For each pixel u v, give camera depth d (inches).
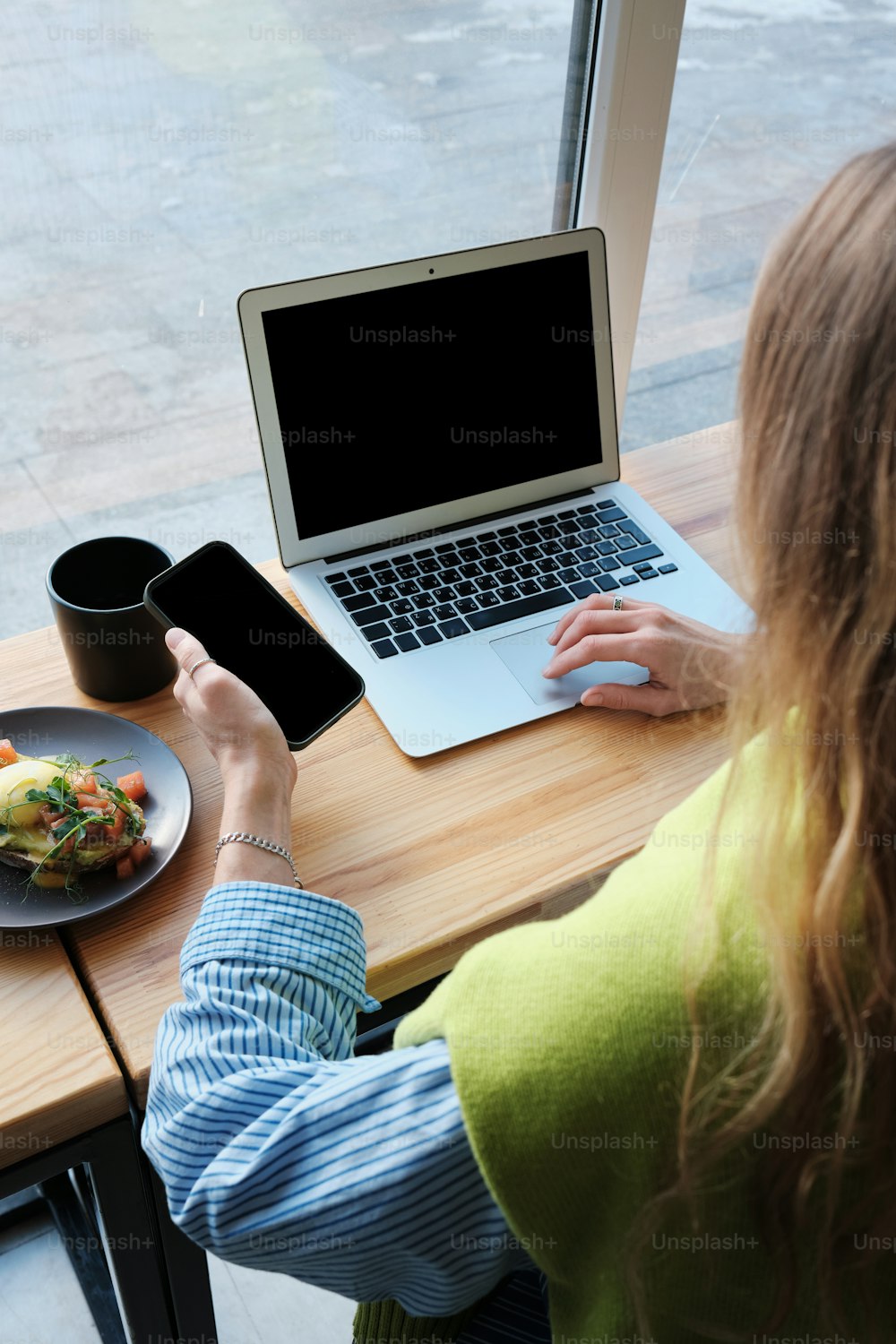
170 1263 36.5
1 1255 51.7
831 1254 17.7
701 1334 19.2
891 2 50.9
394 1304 28.4
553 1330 20.8
